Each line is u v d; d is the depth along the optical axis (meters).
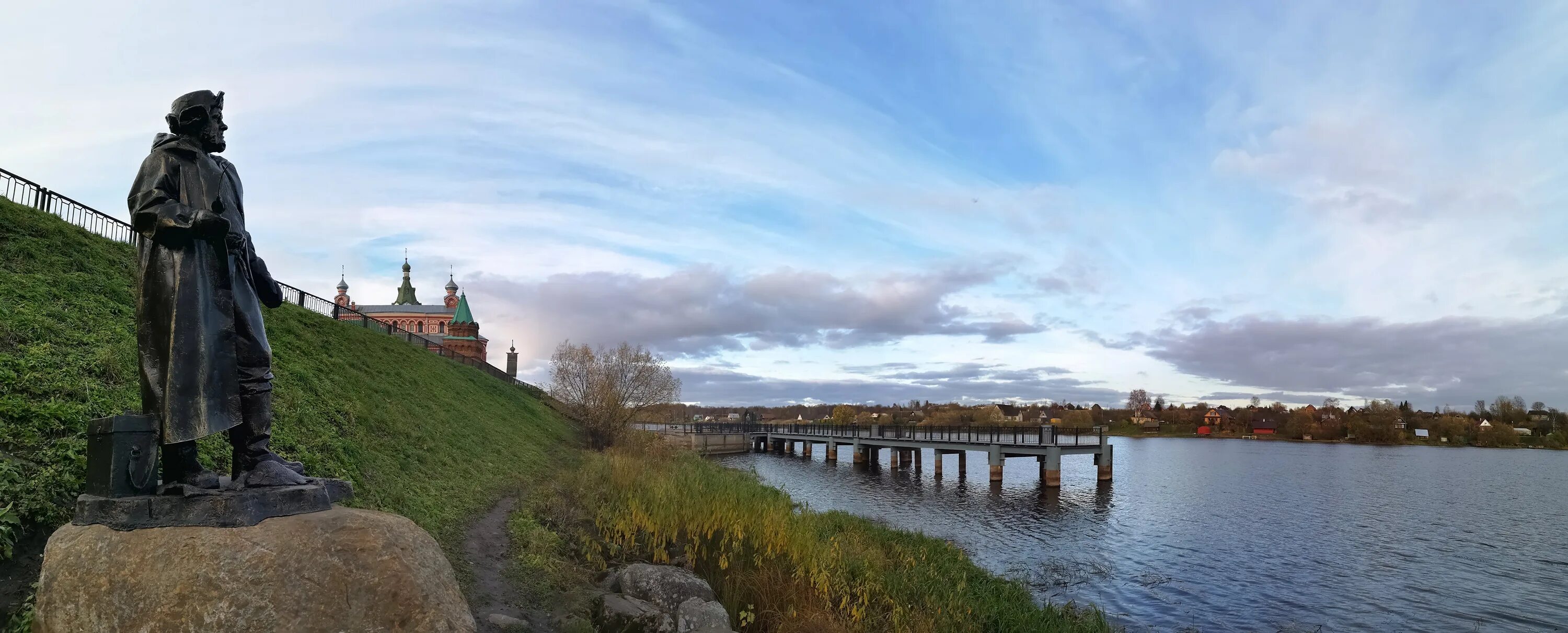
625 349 44.62
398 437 16.69
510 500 16.34
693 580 11.05
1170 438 170.62
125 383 10.67
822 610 11.82
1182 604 20.06
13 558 6.35
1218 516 35.50
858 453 63.19
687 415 87.88
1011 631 14.04
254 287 5.88
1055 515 35.03
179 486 5.05
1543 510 40.16
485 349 76.25
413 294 97.50
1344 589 22.05
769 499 19.84
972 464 69.19
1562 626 18.97
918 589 15.02
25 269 13.52
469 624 5.73
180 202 5.15
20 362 9.44
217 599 4.71
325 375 17.58
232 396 5.22
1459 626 18.86
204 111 5.35
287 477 5.54
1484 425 148.00
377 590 5.19
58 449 7.89
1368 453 108.19
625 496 16.52
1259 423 166.38
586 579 11.23
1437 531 32.38
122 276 15.99
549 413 45.84
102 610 4.58
